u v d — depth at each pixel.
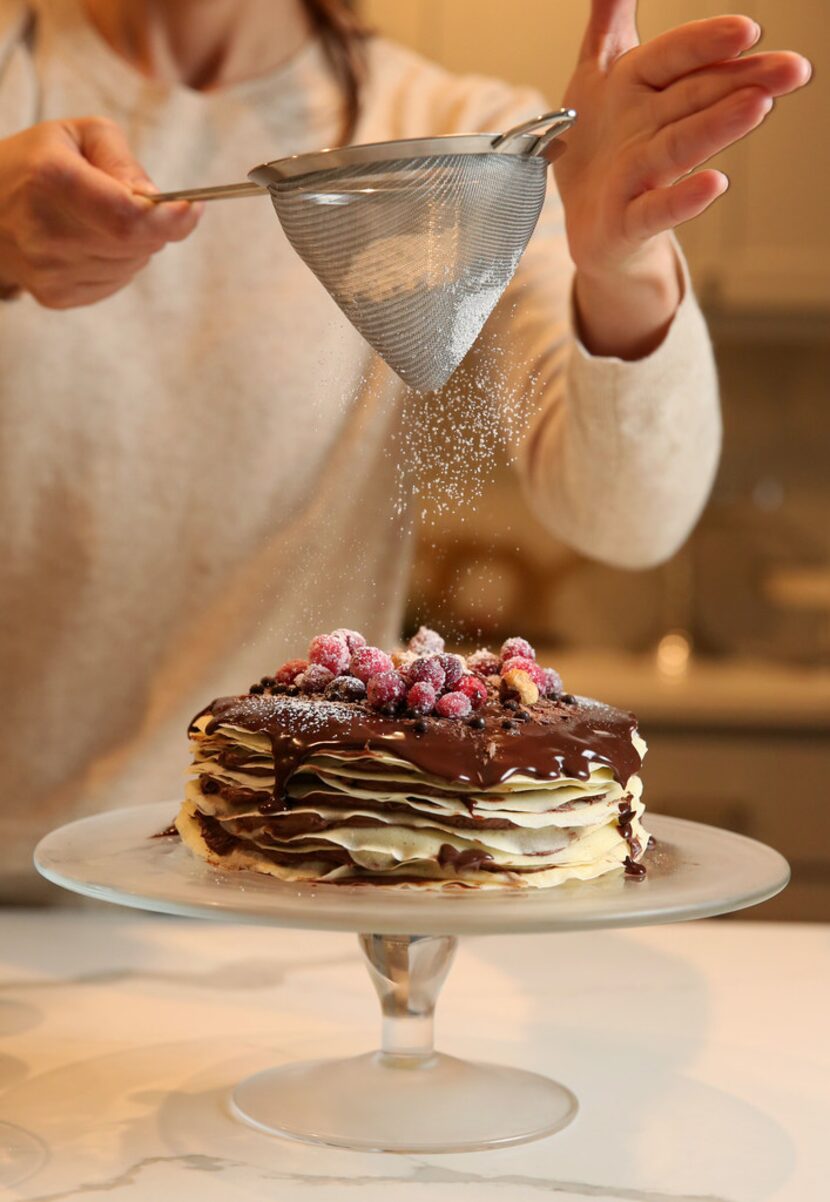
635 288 1.31
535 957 1.35
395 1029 1.18
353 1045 1.21
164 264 1.56
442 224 1.11
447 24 2.69
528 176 1.13
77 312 1.54
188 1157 1.09
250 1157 1.09
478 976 1.31
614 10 1.19
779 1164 1.09
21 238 1.29
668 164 1.15
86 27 1.59
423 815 1.12
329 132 1.60
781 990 1.29
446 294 1.13
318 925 1.04
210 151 1.58
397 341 1.15
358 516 1.57
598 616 3.12
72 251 1.29
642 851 1.18
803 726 2.51
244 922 1.05
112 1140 1.10
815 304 2.83
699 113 1.12
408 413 1.55
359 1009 1.26
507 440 1.30
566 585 3.12
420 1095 1.14
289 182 1.12
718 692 2.54
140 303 1.55
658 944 1.37
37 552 1.55
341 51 1.62
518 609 3.10
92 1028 1.22
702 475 1.49
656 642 3.12
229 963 1.33
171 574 1.56
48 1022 1.23
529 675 1.22
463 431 1.29
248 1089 1.15
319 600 1.57
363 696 1.19
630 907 1.06
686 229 2.82
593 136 1.20
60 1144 1.10
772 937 1.38
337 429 1.56
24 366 1.53
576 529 1.53
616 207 1.18
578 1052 1.20
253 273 1.57
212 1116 1.13
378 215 1.11
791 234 2.81
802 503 3.19
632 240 1.18
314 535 1.57
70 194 1.25
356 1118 1.12
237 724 1.16
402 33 2.70
